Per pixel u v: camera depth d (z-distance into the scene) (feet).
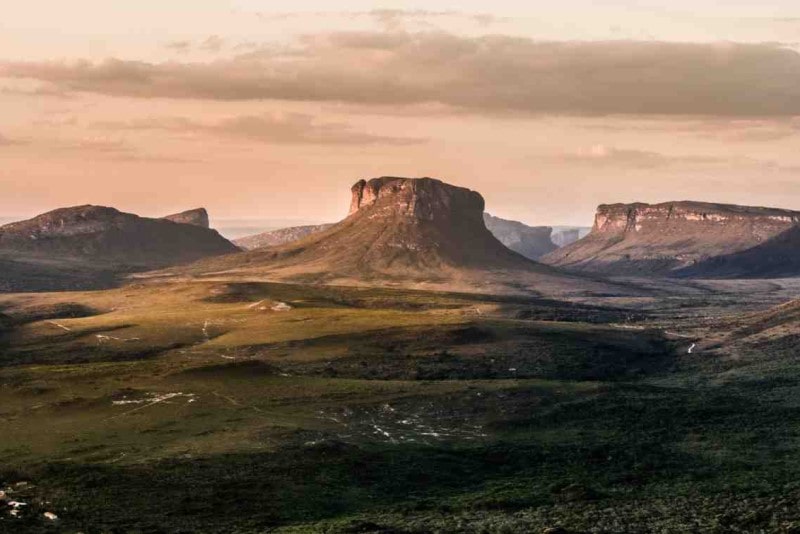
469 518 295.07
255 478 342.03
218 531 281.74
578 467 385.91
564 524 282.36
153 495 317.01
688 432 450.30
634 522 285.43
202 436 399.85
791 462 392.27
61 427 412.77
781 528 271.49
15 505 296.71
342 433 420.77
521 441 428.97
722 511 300.81
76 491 315.58
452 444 418.72
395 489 347.36
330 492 334.85
